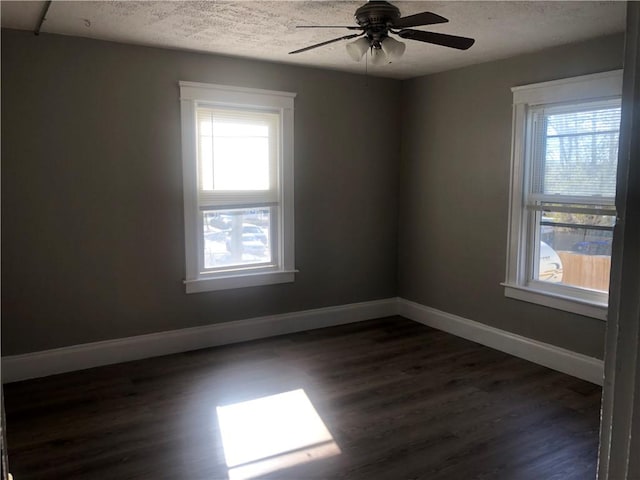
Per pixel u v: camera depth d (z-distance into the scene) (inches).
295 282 194.7
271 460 108.0
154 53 159.0
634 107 19.2
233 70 172.4
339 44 154.7
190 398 137.6
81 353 156.8
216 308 179.0
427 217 204.2
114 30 141.4
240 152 178.4
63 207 150.6
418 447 113.3
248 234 184.4
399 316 219.3
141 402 135.1
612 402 20.9
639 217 19.2
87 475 102.4
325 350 176.4
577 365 153.2
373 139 207.2
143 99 158.9
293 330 195.8
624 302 20.0
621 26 133.9
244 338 185.0
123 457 108.9
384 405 134.0
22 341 148.9
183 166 166.7
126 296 162.6
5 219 143.3
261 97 177.5
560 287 160.2
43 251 149.1
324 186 196.9
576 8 121.0
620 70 138.7
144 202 162.2
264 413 129.3
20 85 141.8
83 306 156.3
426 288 207.2
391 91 209.6
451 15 126.2
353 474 103.0
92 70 150.7
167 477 101.9
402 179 215.2
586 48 147.1
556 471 104.3
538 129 163.0
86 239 154.8
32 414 128.0
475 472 103.7
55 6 122.0
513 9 122.0
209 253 177.6
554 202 160.1
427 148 201.9
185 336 173.5
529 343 167.2
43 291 150.2
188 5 121.3
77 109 149.9
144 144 160.4
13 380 147.8
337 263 203.9
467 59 171.8
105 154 155.0
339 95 196.1
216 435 118.3
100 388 143.7
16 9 123.9
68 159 150.0
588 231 152.3
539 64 159.8
